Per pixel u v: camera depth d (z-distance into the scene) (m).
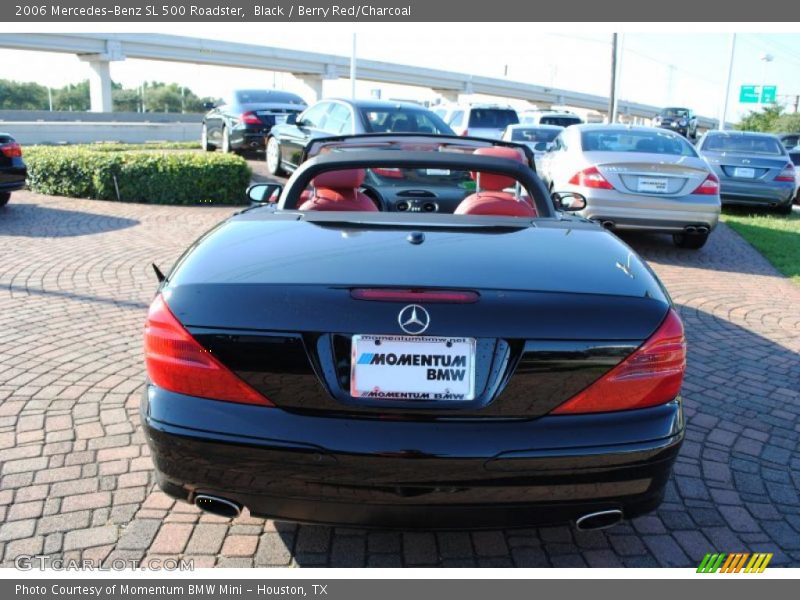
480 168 3.60
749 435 3.92
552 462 2.20
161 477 2.38
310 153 4.39
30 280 6.52
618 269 2.55
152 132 35.28
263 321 2.22
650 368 2.28
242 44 67.12
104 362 4.62
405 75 82.25
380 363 2.20
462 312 2.20
